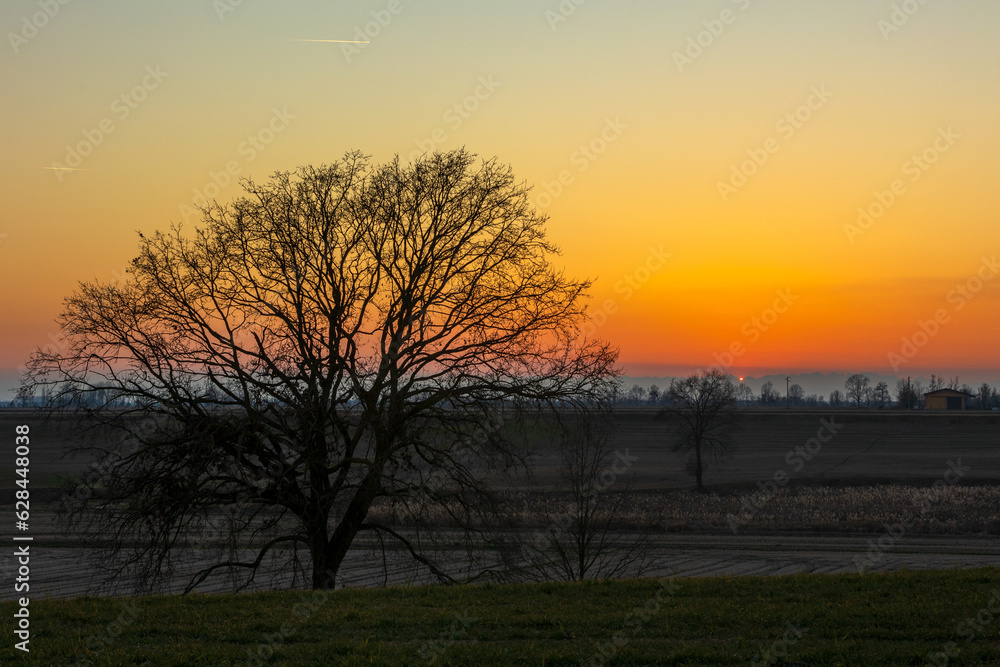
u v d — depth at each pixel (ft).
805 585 50.29
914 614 41.50
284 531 82.84
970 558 116.37
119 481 72.74
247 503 76.59
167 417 74.38
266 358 73.20
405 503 78.54
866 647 35.73
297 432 72.90
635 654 35.37
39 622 43.50
